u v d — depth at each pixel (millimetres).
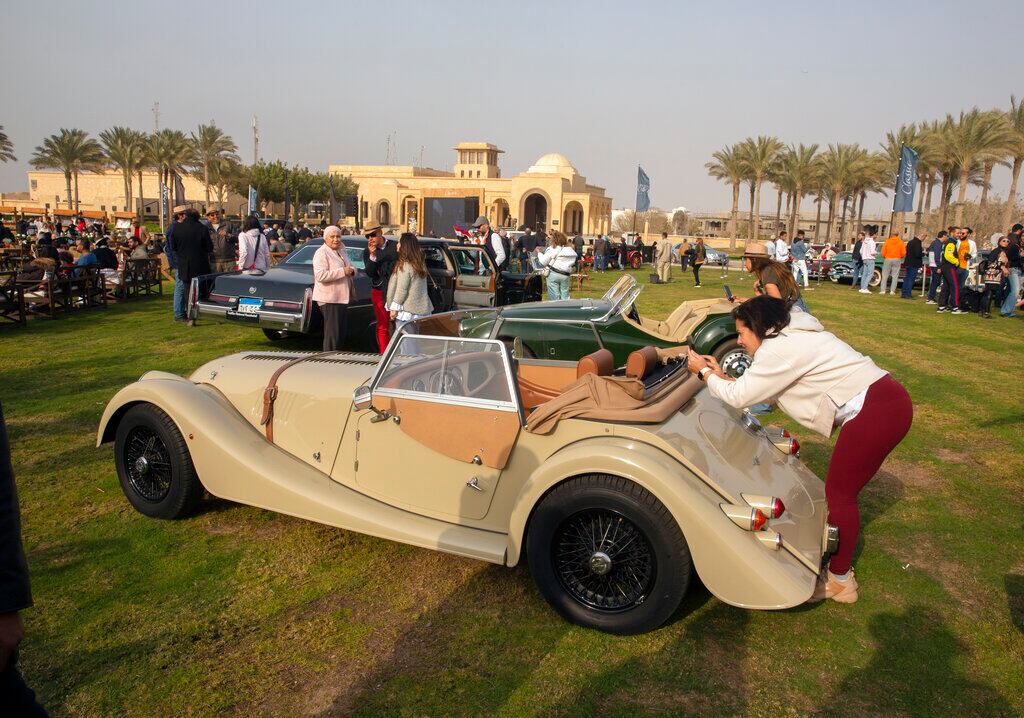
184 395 4246
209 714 2758
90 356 8836
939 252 17000
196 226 11266
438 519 3764
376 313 8734
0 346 9359
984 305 14977
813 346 3432
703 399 4016
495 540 3529
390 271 8578
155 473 4402
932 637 3375
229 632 3299
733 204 53531
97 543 4125
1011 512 4871
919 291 21172
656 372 4094
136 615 3414
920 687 3006
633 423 3398
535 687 2949
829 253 26031
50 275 11727
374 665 3082
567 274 12789
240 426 4254
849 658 3197
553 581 3363
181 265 11289
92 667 3020
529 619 3449
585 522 3336
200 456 4152
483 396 3637
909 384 8570
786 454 4211
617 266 29562
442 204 23734
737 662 3146
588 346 6613
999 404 7684
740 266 36094
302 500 3881
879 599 3717
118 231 32719
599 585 3383
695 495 3064
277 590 3678
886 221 74125
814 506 3691
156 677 2965
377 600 3604
